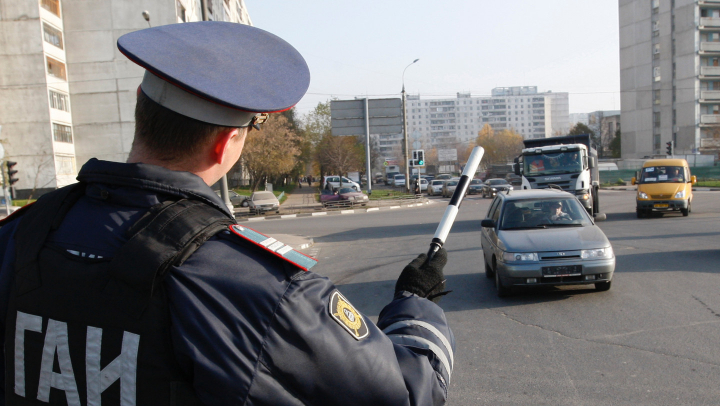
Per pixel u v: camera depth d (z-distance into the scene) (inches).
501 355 197.8
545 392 162.7
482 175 2578.7
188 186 37.4
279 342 33.4
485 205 1134.4
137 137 39.8
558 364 185.2
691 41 2293.3
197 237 34.7
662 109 2459.4
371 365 36.8
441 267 58.0
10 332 37.9
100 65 1721.2
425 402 40.3
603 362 184.7
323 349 34.6
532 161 667.4
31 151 1587.1
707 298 261.7
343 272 403.5
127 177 36.9
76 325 34.5
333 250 542.6
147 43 36.1
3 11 1557.6
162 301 32.9
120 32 1706.4
